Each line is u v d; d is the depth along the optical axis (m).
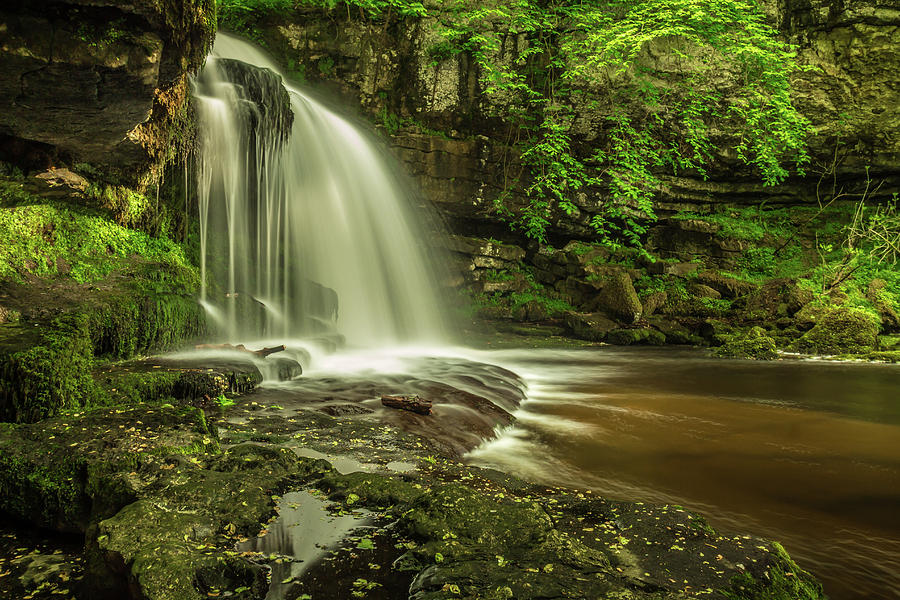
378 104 17.91
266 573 3.02
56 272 7.85
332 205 15.09
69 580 3.25
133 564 2.84
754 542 3.51
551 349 16.30
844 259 18.44
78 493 3.79
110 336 7.41
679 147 20.08
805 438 7.09
